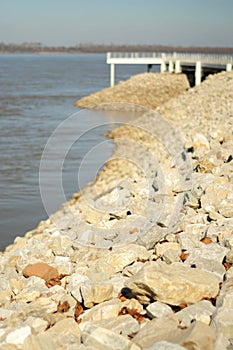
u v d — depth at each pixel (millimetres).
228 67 61625
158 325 6816
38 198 26547
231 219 11148
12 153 41562
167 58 84750
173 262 8977
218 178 14070
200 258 8727
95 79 154875
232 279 7836
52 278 10062
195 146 19219
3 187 29906
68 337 6746
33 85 126312
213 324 6582
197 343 6043
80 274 9227
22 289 9750
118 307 7707
